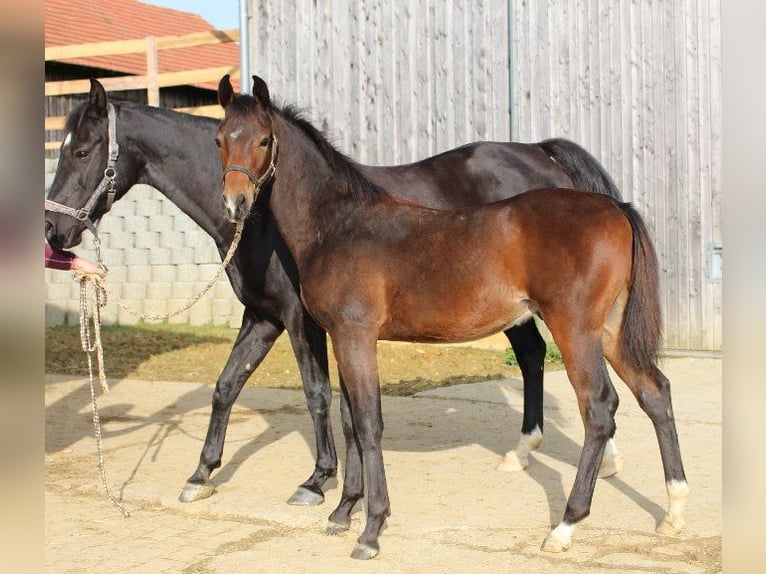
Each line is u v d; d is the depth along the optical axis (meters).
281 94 10.15
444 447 5.72
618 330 4.00
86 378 8.66
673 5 8.73
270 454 5.66
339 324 4.00
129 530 4.27
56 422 6.76
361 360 3.96
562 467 5.20
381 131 9.80
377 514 3.86
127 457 5.68
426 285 3.89
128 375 8.85
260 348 4.92
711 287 8.73
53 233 4.68
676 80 8.77
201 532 4.23
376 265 3.97
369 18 9.76
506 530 4.10
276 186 4.20
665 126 8.85
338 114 9.95
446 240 3.90
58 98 14.61
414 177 5.30
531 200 3.86
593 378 3.72
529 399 5.20
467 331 3.93
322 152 4.22
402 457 5.47
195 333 10.85
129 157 4.88
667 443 3.95
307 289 4.13
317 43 9.96
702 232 8.75
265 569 3.69
